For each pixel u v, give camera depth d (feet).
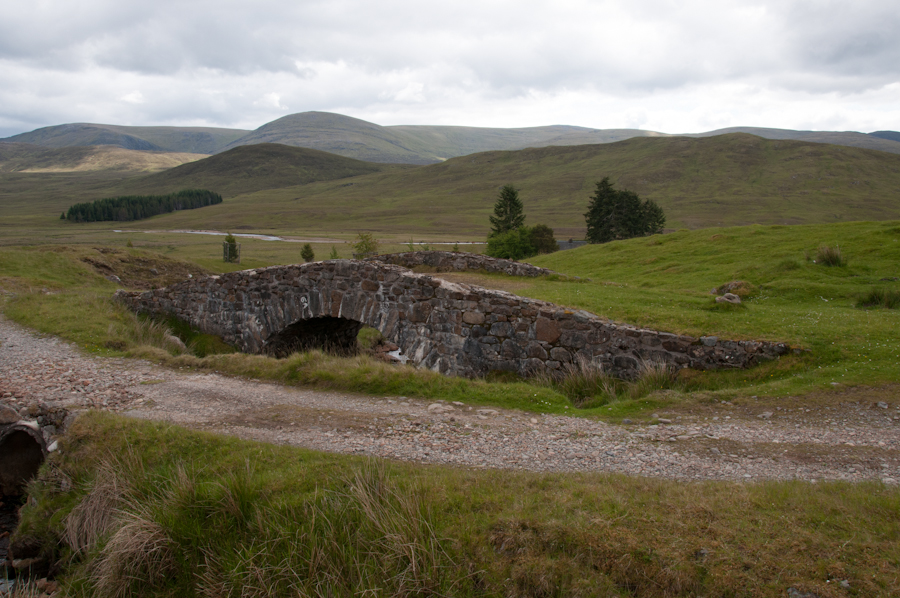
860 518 17.90
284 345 63.62
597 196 258.78
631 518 18.95
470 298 47.29
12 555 28.53
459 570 18.48
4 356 48.14
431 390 37.01
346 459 25.67
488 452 26.43
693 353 39.42
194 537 23.22
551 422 30.96
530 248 209.67
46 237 433.48
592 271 98.73
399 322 51.49
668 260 94.99
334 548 20.59
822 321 43.34
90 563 24.67
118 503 26.58
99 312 65.31
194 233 517.55
